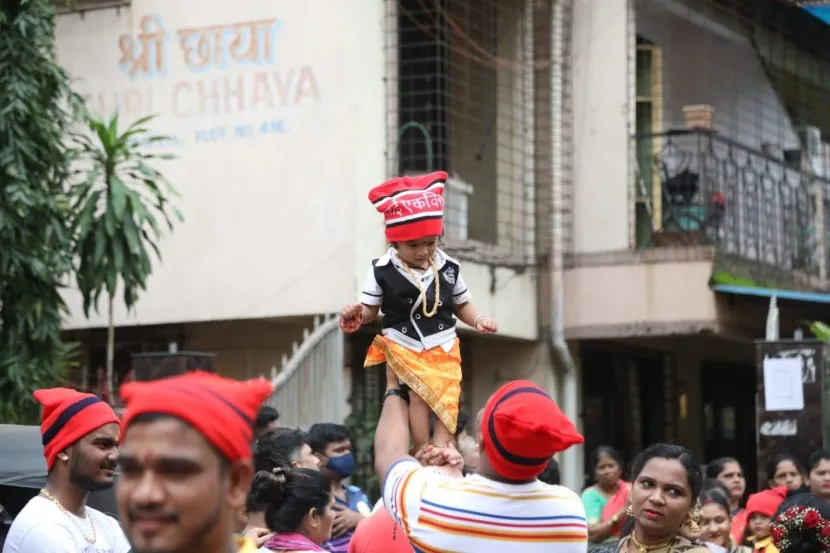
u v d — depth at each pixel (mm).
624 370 16891
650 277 14758
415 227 5105
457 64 15289
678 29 16250
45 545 5090
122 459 2641
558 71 15062
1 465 6602
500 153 15227
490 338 15000
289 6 13742
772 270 15750
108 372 12266
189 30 14180
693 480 5477
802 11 17484
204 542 2625
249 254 13797
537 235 15180
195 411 2615
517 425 4102
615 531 9422
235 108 13938
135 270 12180
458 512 4203
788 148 18250
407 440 4898
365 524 5922
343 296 13344
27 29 11398
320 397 12648
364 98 13547
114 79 14445
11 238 11133
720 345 17953
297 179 13625
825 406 12312
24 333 11320
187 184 14070
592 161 15188
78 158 12391
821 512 5852
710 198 14898
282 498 5707
